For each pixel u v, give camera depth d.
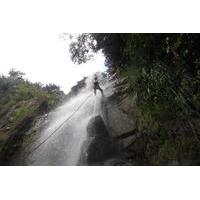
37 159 9.08
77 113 9.66
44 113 11.99
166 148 5.03
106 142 6.28
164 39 5.02
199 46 4.54
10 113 12.59
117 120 7.00
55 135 9.38
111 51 8.07
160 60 5.26
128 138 6.33
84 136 8.63
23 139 10.32
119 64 7.98
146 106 5.52
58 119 10.83
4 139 10.20
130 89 6.50
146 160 5.66
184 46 4.63
